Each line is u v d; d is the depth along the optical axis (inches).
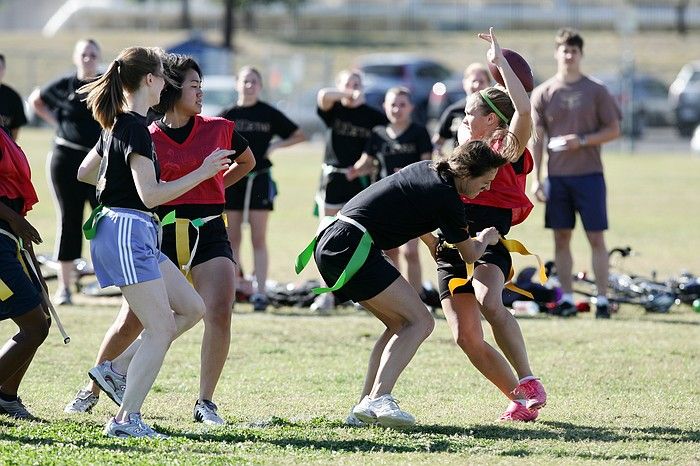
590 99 1589.6
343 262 908.6
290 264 2033.7
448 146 3206.2
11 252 916.6
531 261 2081.7
